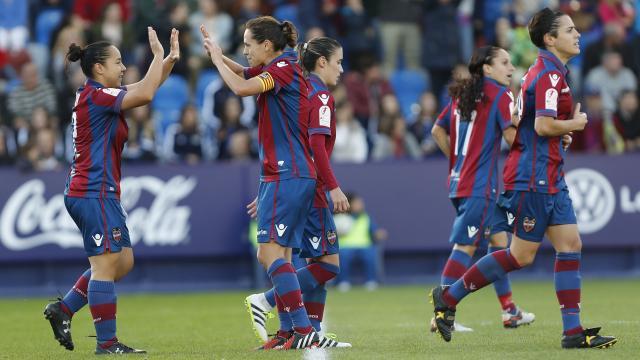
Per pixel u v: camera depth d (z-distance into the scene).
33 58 67.12
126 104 26.08
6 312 45.47
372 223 57.25
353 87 63.19
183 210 56.09
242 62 64.06
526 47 62.47
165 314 42.62
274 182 26.31
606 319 35.81
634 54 67.44
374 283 56.81
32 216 54.84
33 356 27.30
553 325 33.84
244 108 61.31
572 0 70.12
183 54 64.88
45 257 54.81
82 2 69.19
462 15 74.81
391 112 62.44
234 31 65.94
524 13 68.00
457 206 32.53
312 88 26.80
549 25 25.98
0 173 54.66
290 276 26.45
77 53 26.62
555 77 25.77
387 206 57.66
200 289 57.19
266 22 26.59
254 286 57.25
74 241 55.12
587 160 58.03
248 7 67.06
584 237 57.91
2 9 69.81
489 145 31.83
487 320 36.66
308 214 27.59
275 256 26.45
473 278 26.66
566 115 26.47
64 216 55.12
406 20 71.81
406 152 61.91
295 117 26.41
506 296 33.47
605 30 67.06
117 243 26.42
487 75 31.94
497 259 26.62
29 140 56.06
